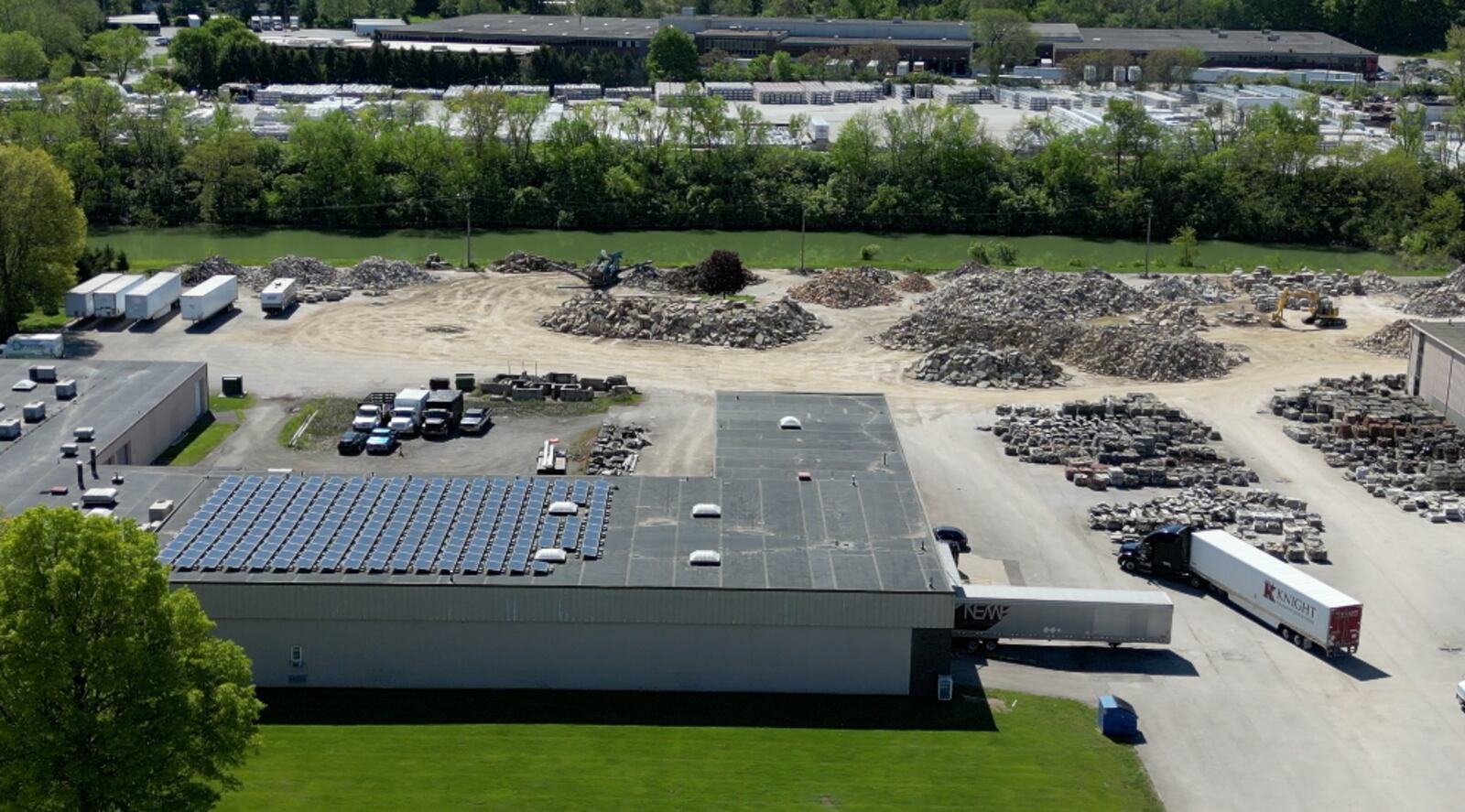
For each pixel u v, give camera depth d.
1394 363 150.75
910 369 145.75
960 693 82.12
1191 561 96.88
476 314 165.12
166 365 126.69
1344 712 81.00
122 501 91.56
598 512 90.00
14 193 148.00
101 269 175.62
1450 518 109.12
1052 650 87.88
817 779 71.56
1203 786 73.12
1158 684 83.81
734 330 154.50
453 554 83.38
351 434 119.50
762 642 80.56
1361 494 114.44
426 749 73.62
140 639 58.84
